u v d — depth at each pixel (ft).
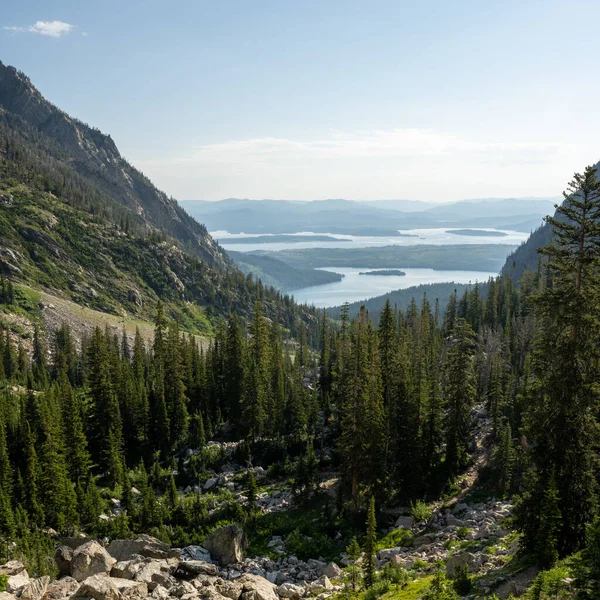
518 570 80.59
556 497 82.99
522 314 376.48
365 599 90.17
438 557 107.24
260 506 172.14
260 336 293.84
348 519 148.77
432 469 162.71
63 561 110.11
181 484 207.41
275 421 240.32
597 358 85.66
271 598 95.86
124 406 245.86
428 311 387.75
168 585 99.76
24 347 454.81
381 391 180.14
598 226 82.64
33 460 167.73
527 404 99.40
